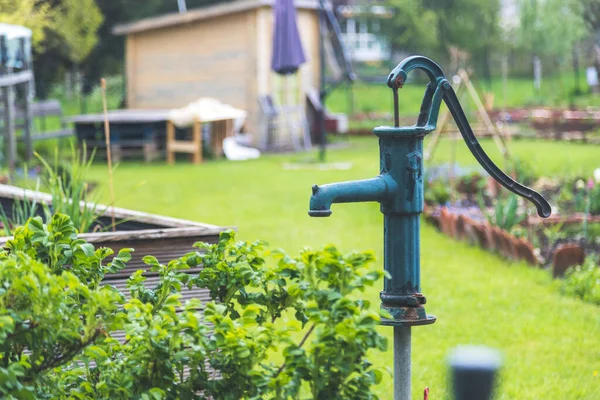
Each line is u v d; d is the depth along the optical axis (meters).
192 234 4.43
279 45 21.84
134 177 17.97
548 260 10.05
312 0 25.83
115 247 4.35
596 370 5.91
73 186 5.91
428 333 6.75
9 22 19.08
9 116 17.56
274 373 2.96
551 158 20.61
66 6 26.72
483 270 9.20
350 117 33.72
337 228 11.67
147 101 25.89
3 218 5.59
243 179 17.70
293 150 24.64
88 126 21.33
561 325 7.05
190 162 21.55
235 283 3.17
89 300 2.75
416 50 44.62
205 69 24.86
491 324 7.03
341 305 2.69
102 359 2.96
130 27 25.47
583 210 12.55
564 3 43.38
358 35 50.53
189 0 36.78
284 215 12.84
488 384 1.53
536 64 39.62
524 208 12.66
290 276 2.95
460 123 3.37
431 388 5.38
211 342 2.79
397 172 3.14
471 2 42.75
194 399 2.91
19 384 2.54
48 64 32.78
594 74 40.41
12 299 2.74
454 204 13.65
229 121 22.72
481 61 45.25
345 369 2.62
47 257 3.17
